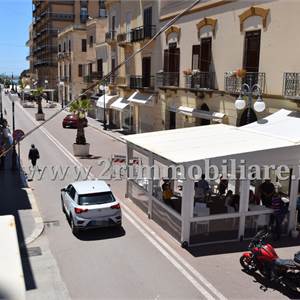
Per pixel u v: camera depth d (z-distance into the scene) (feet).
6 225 21.01
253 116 67.15
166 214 46.50
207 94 78.48
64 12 296.71
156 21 101.35
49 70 303.48
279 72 60.23
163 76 95.40
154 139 53.67
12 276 16.62
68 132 133.28
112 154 93.76
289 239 44.68
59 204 57.21
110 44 142.31
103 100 140.67
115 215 45.85
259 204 47.85
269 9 61.46
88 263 38.83
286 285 33.81
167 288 34.30
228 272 37.01
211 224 43.16
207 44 78.07
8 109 219.00
